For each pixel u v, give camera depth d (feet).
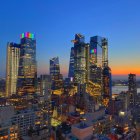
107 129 595.47
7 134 568.41
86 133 354.74
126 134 581.12
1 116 568.82
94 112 628.28
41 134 568.41
